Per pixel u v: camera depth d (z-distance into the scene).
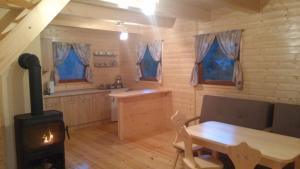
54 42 5.50
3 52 2.12
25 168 2.92
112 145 4.39
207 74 4.73
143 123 5.13
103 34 6.46
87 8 3.83
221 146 2.47
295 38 3.42
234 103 3.87
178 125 3.04
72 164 3.58
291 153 2.12
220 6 4.14
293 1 3.41
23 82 3.13
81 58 6.02
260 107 3.56
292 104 3.33
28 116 2.95
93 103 5.76
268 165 2.12
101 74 6.54
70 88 5.91
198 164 2.60
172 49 5.29
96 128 5.56
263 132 2.79
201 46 4.64
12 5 2.33
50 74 5.50
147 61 6.12
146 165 3.51
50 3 2.32
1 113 2.95
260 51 3.82
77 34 5.92
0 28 2.71
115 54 6.81
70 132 5.24
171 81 5.39
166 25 5.07
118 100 4.66
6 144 3.03
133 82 6.50
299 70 3.41
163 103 5.52
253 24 3.88
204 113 4.21
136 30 5.84
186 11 4.01
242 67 4.07
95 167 3.47
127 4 3.26
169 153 3.96
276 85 3.68
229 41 4.18
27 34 2.21
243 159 1.97
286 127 3.22
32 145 2.94
